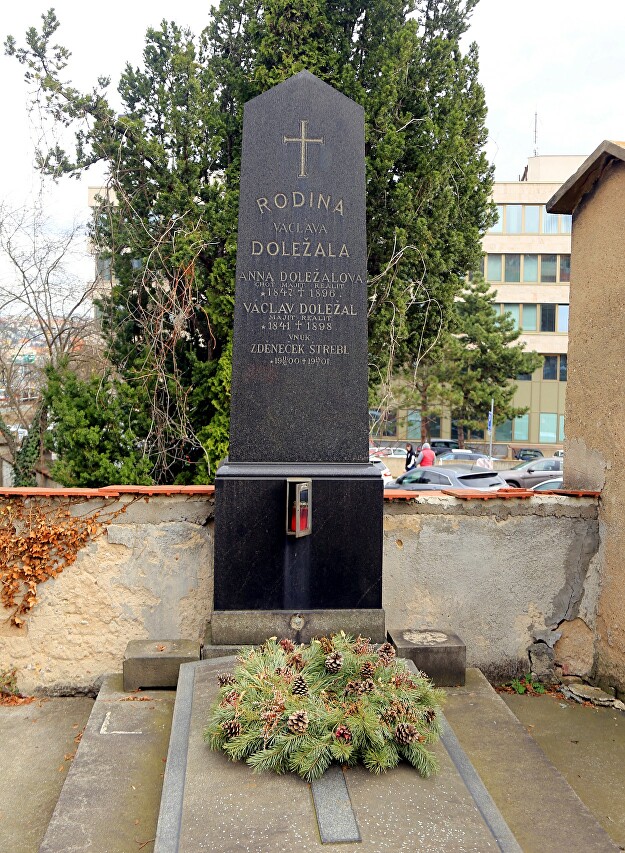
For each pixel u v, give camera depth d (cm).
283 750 327
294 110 475
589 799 387
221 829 287
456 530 532
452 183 1186
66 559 504
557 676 540
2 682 504
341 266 476
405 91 1103
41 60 1076
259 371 472
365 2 1105
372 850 275
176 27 1091
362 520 461
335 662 370
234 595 458
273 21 1070
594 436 543
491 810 306
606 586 527
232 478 455
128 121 1047
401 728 332
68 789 351
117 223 1132
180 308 1034
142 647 477
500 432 4197
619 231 511
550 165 4362
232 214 1045
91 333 1570
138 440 1061
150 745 389
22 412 1827
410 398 2761
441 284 1171
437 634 499
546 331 4116
